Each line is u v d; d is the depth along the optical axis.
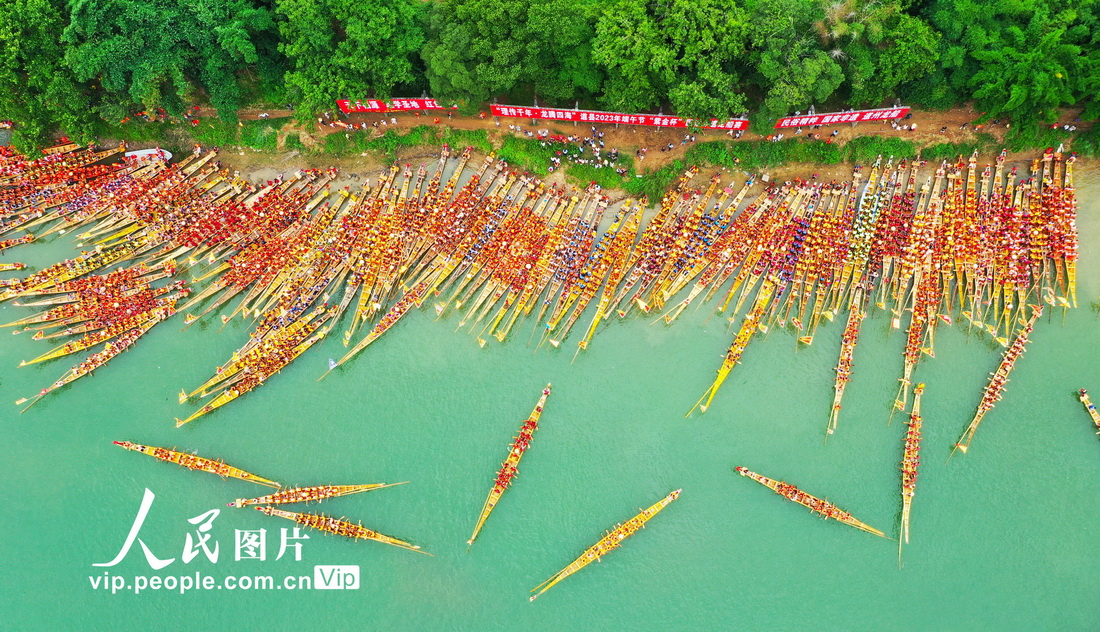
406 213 64.56
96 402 60.59
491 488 58.16
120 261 64.12
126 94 60.59
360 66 55.97
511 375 60.81
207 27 55.59
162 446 59.41
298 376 60.97
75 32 55.34
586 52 56.62
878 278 61.16
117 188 65.69
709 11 53.28
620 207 64.81
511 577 56.38
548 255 62.81
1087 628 53.91
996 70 56.12
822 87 54.12
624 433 59.16
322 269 63.22
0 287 62.84
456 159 65.94
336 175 66.06
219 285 63.00
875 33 53.72
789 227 62.81
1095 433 57.72
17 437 59.97
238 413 60.22
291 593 56.31
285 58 62.62
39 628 55.81
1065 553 55.59
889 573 55.59
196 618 56.00
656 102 60.72
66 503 58.28
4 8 55.25
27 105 61.72
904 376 59.19
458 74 55.69
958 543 56.03
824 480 57.56
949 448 57.75
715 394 59.78
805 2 53.94
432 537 57.28
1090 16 55.41
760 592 55.47
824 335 60.69
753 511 57.12
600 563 56.31
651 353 61.09
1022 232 61.12
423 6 58.16
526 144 65.31
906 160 63.22
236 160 66.19
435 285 62.84
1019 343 58.97
